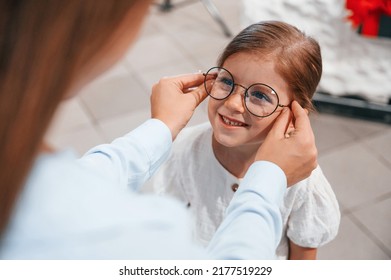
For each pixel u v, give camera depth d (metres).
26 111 0.36
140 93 2.62
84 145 2.33
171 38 3.02
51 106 0.37
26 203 0.40
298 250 1.05
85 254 0.41
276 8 2.11
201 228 1.04
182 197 1.05
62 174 0.42
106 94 2.60
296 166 0.68
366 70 2.18
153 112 0.82
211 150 0.97
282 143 0.69
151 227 0.42
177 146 1.02
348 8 1.94
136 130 0.77
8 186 0.37
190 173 1.00
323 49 2.16
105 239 0.41
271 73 0.80
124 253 0.41
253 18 2.17
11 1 0.36
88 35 0.38
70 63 0.38
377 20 1.98
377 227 1.93
